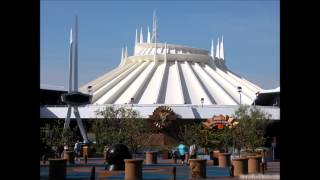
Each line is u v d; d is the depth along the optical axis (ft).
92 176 77.41
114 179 93.20
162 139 260.83
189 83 338.54
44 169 116.16
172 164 141.90
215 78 360.07
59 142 141.38
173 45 398.01
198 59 379.55
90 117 269.85
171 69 359.46
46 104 310.65
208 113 271.69
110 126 160.45
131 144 153.89
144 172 110.52
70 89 267.39
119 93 325.42
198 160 94.22
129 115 174.81
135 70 360.07
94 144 180.24
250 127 161.79
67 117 232.32
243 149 156.25
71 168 121.70
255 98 311.68
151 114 270.46
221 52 430.20
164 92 322.55
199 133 166.71
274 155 159.33
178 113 270.05
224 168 124.77
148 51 393.29
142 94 322.14
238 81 362.94
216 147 163.63
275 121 249.34
